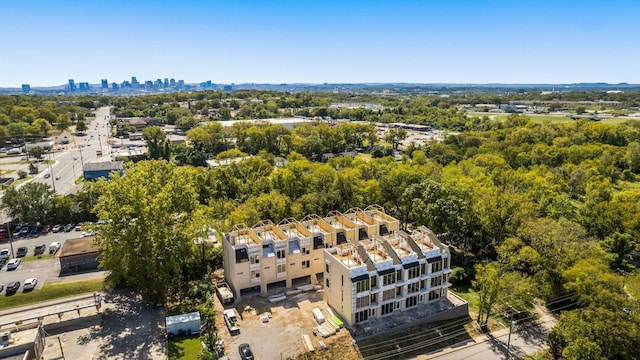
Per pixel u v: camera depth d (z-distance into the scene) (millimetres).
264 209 107562
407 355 67188
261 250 80250
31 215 117375
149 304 78000
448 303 79500
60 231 115938
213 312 71188
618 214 103625
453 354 68188
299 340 67938
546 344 70625
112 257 73875
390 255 74938
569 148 174375
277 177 126188
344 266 70688
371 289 71688
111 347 65500
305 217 102062
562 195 129875
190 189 95375
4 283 84812
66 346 65500
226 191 129375
